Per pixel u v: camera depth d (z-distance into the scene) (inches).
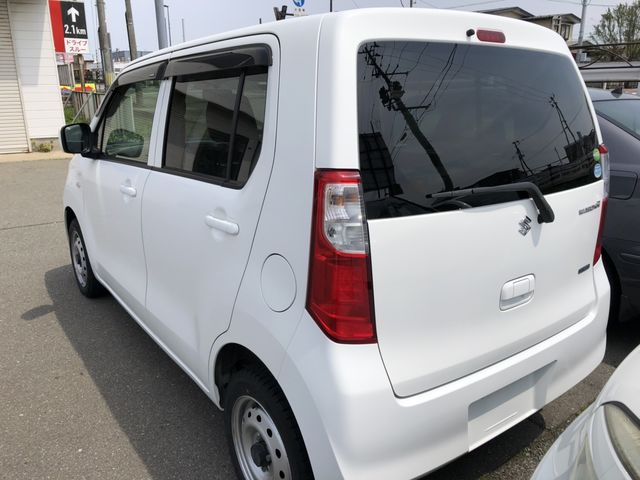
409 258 69.9
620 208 130.0
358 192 66.6
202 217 92.7
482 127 79.5
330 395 67.0
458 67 77.5
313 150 69.3
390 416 68.9
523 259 82.5
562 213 88.3
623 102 158.7
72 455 106.1
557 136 90.5
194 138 100.9
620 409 54.0
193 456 105.8
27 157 523.8
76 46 629.9
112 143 143.2
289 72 74.3
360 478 67.9
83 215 163.0
